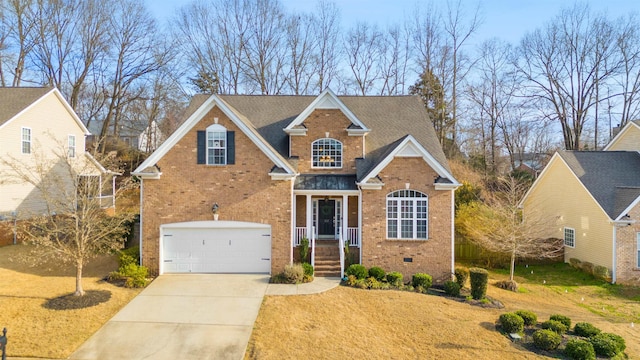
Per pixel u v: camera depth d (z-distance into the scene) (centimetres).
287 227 1753
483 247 2230
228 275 1745
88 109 4419
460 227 2423
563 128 4050
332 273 1775
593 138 4191
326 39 4412
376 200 1802
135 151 4600
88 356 1007
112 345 1070
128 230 1902
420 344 1142
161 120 4897
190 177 1750
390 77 4431
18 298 1338
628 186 2164
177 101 4581
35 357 990
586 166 2334
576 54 3959
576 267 2238
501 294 1756
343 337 1160
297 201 2088
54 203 1434
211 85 4284
